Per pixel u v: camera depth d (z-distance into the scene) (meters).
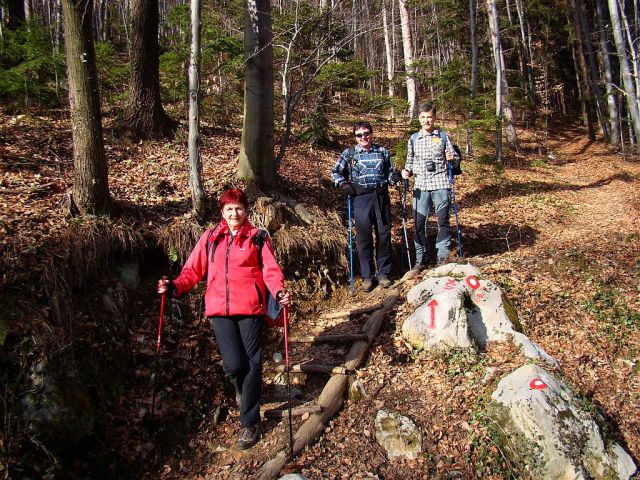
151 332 4.60
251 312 3.71
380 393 4.36
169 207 5.73
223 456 3.83
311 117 11.30
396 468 3.66
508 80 21.75
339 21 9.91
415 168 6.52
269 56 6.68
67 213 4.75
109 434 3.82
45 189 5.34
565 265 6.67
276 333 5.34
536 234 8.41
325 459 3.69
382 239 6.21
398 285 6.11
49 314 3.88
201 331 4.84
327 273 6.25
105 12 21.22
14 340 3.57
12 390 3.43
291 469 3.56
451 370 4.50
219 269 3.73
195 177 5.49
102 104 9.56
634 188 12.72
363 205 6.11
